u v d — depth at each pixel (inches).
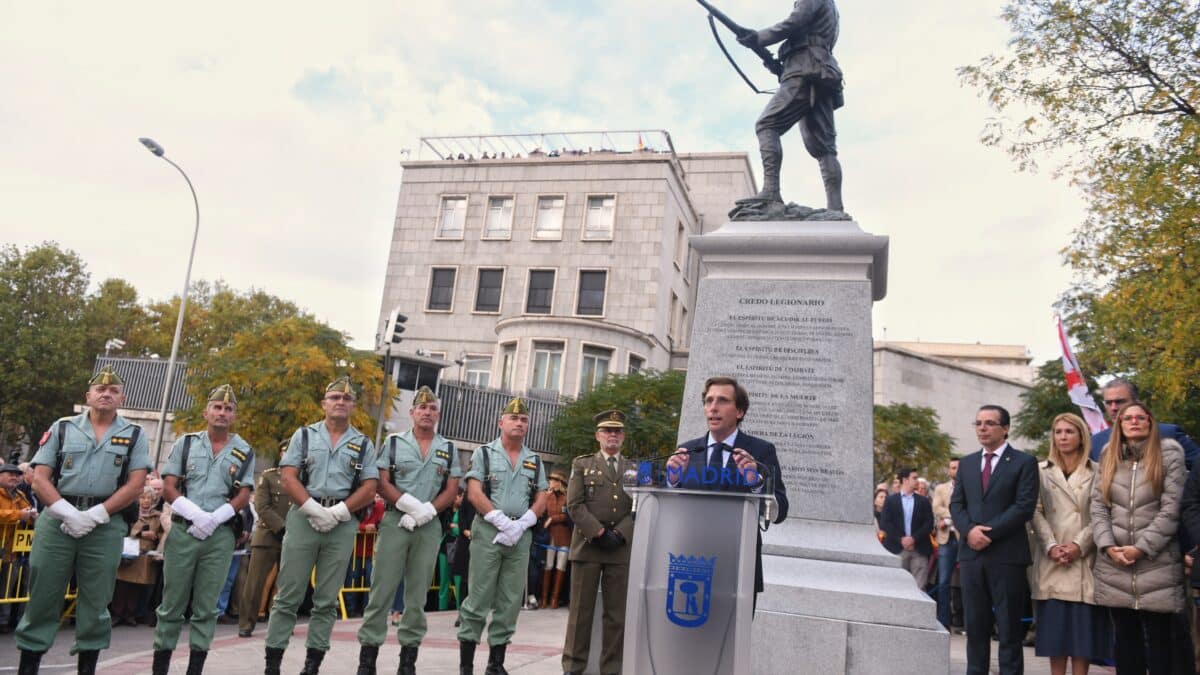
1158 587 203.8
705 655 135.6
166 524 400.8
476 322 1395.2
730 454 151.7
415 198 1478.8
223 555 221.1
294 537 223.8
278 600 222.4
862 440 244.1
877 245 255.9
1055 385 987.9
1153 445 210.5
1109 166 550.9
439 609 472.1
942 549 442.9
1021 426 1031.0
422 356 1048.8
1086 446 228.2
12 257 1610.5
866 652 211.0
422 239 1456.7
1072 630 215.6
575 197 1398.9
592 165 1400.1
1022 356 1953.7
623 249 1354.6
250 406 887.7
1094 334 604.1
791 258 264.1
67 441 204.5
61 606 206.5
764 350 257.9
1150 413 213.2
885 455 1058.1
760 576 149.5
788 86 294.7
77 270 1657.2
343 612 431.2
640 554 143.2
